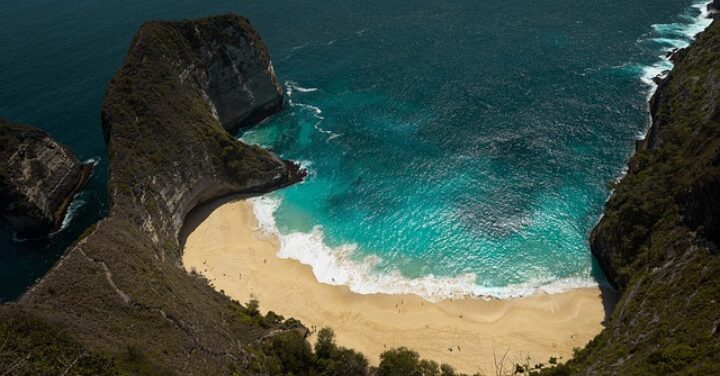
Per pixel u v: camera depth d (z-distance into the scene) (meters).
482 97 144.88
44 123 143.75
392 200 116.25
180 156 114.00
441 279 96.56
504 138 129.50
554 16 184.00
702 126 90.25
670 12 177.62
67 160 124.44
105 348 59.66
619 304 79.69
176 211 109.19
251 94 144.38
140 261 80.25
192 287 84.88
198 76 134.12
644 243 85.81
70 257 74.75
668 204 85.56
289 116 148.50
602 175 115.50
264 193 121.50
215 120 130.38
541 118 134.12
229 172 120.94
